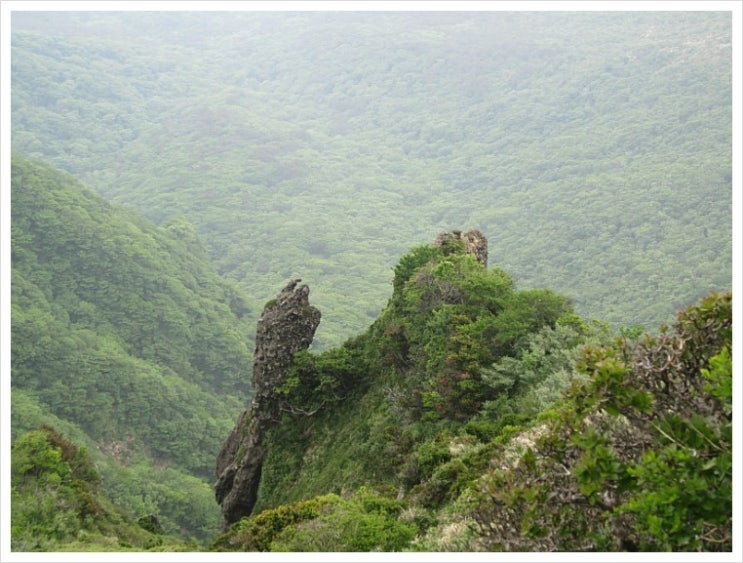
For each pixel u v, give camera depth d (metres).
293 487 45.00
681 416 11.13
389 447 35.81
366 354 48.06
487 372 34.03
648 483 10.77
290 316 49.50
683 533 10.05
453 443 26.95
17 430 93.38
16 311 113.81
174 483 99.75
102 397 108.94
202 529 93.25
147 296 138.38
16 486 30.05
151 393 114.19
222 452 58.06
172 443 111.31
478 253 53.59
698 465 10.20
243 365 140.50
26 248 133.38
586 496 11.40
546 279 169.38
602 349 11.97
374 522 18.97
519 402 30.17
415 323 43.31
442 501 21.69
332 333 155.38
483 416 31.69
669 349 11.66
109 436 106.88
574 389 11.87
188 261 159.50
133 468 100.00
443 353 37.97
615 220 184.12
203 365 137.50
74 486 32.59
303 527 19.66
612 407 11.31
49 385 107.06
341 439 44.59
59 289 131.88
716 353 11.57
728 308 11.71
